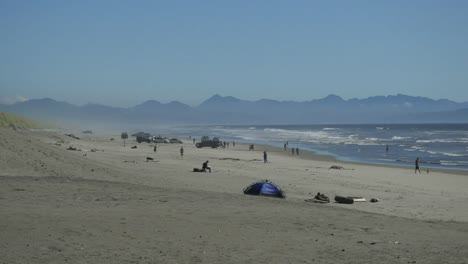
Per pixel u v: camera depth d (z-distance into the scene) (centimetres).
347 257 1126
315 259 1101
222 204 1894
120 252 1108
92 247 1143
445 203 2750
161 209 1706
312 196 2769
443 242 1339
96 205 1734
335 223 1579
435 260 1116
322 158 7006
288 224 1522
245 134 19325
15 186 2092
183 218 1551
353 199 2622
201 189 2681
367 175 4459
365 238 1352
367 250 1201
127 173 3194
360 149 9275
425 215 2284
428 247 1259
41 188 2072
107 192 2050
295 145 10725
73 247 1136
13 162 2791
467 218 2228
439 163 6284
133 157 5650
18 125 11369
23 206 1647
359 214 1855
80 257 1053
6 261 1002
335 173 4534
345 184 3588
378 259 1112
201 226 1437
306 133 19950
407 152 8438
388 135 16812
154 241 1227
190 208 1755
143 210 1669
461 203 2759
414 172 4891
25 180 2294
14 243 1148
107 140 11294
